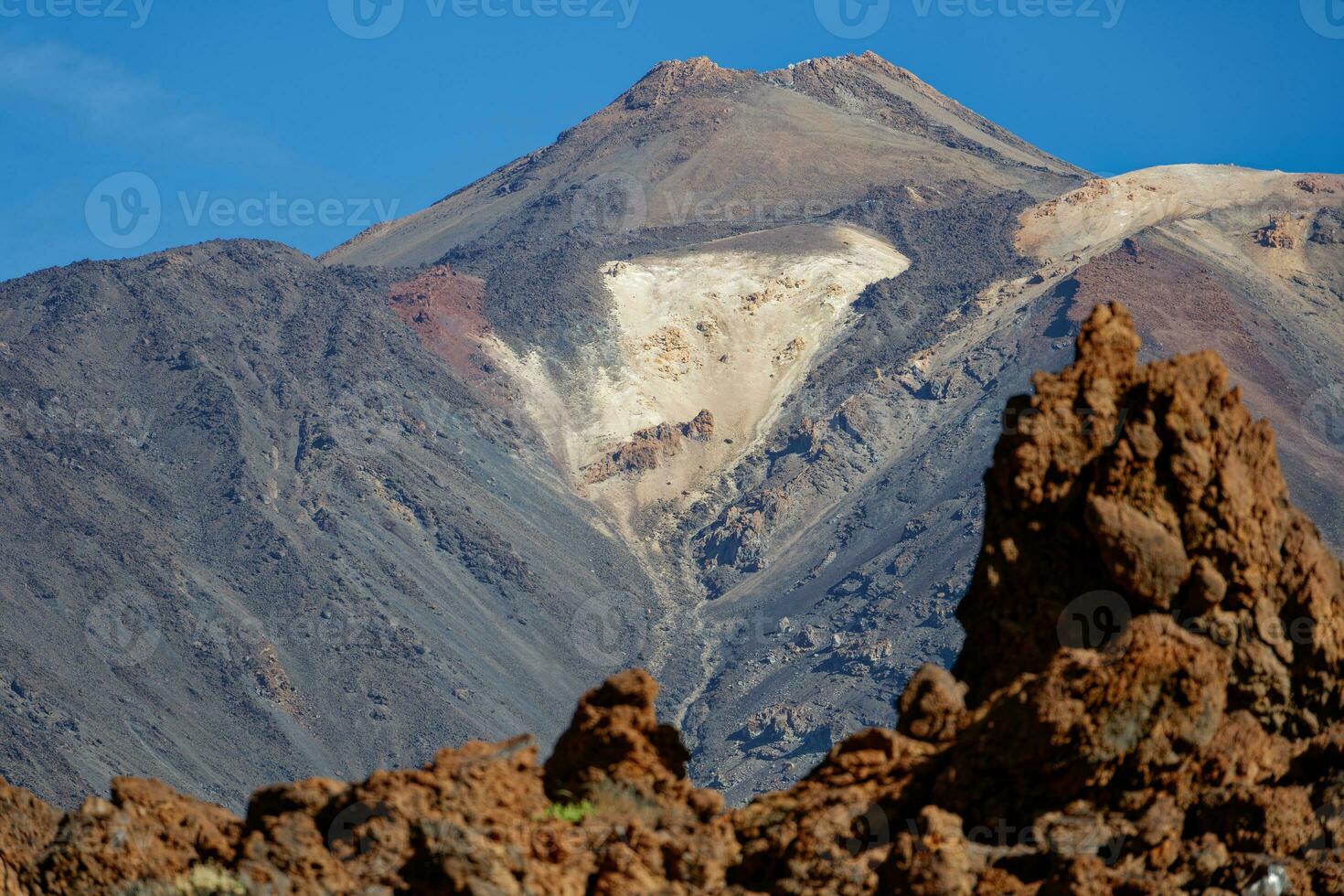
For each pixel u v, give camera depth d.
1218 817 21.73
